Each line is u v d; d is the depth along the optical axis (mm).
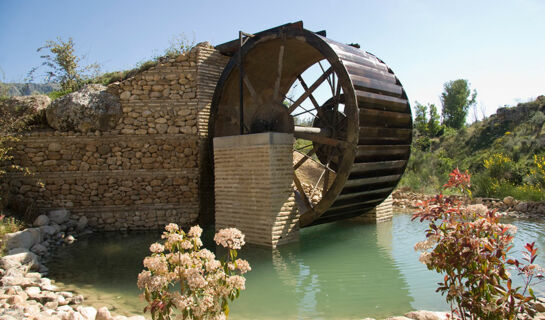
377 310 4406
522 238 7320
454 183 3547
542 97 22344
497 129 22266
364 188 8797
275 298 4902
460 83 38375
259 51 10062
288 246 7812
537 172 12625
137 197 10398
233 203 8508
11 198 9703
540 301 4219
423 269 5930
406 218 10492
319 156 10648
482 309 2861
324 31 9094
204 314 3010
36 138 10195
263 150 7914
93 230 10180
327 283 5449
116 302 5008
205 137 10570
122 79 11828
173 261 3127
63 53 14680
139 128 10461
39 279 5832
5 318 3826
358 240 8109
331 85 9992
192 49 10625
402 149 9406
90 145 10336
